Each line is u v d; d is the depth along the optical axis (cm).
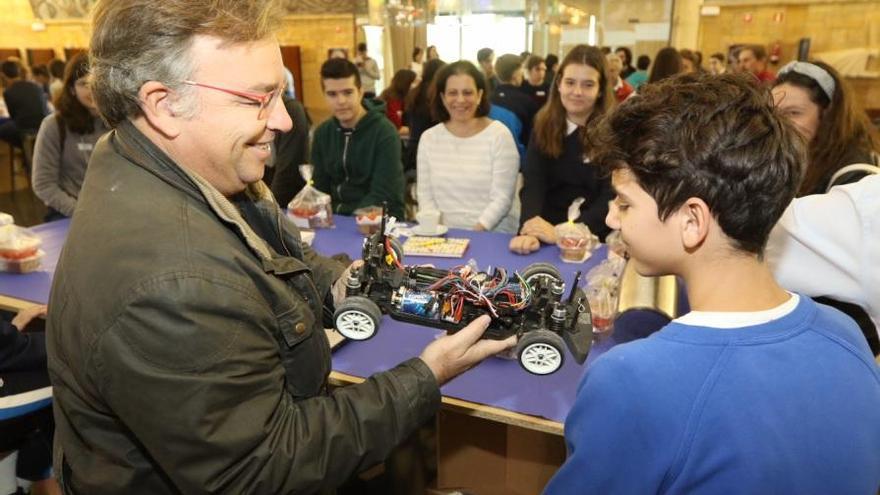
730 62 619
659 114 58
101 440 78
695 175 55
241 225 78
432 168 253
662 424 54
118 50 69
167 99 70
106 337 66
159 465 75
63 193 269
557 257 182
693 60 553
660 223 59
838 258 94
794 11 737
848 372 57
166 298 65
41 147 267
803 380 54
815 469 53
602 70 219
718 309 58
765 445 52
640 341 60
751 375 54
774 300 59
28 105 563
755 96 58
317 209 217
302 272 87
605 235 218
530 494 142
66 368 76
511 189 245
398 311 96
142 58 68
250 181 81
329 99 262
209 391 67
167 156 75
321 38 862
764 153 54
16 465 140
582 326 96
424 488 174
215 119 71
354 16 846
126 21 68
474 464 144
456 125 249
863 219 91
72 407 78
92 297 67
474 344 89
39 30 900
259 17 71
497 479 144
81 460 82
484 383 115
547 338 86
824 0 716
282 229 98
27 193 568
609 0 859
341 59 261
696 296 60
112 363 66
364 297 95
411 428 83
